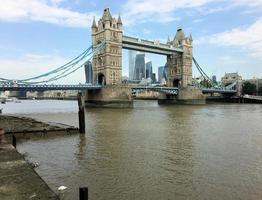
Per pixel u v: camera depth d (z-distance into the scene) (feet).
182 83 510.17
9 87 298.15
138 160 84.69
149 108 349.20
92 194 58.75
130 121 185.98
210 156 89.61
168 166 78.59
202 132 137.18
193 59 539.29
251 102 539.29
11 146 78.54
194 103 479.82
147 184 64.59
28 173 55.21
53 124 147.33
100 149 99.19
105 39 395.14
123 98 378.73
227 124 169.27
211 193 59.72
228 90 561.84
